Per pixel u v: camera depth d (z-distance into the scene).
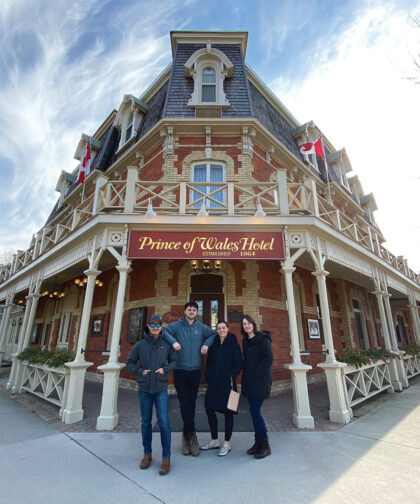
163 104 10.59
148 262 8.41
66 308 12.36
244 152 9.16
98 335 9.61
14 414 5.63
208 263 7.70
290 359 8.03
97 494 2.75
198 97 9.65
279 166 10.72
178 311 7.57
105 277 9.98
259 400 3.63
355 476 3.05
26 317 9.19
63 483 2.95
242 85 10.27
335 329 10.71
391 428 4.66
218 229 5.87
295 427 4.71
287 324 8.41
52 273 8.11
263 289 8.03
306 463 3.36
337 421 4.99
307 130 13.21
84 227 6.23
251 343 3.81
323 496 2.69
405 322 20.34
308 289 9.61
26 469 3.25
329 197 12.88
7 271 13.96
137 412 5.57
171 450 3.76
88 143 13.33
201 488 2.84
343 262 7.23
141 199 9.59
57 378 6.54
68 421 4.96
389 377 7.77
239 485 2.89
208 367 3.86
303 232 5.96
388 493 2.73
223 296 7.96
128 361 3.55
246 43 11.57
